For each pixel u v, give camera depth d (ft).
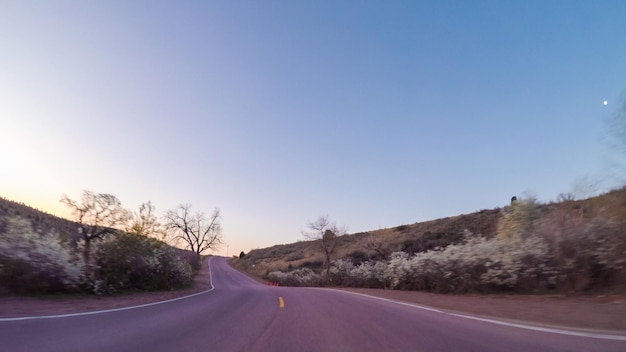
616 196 47.29
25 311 36.86
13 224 54.49
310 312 41.63
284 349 23.32
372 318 36.58
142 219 78.95
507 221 65.92
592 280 45.14
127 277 73.36
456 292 63.57
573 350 21.80
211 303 52.54
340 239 215.92
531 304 42.39
